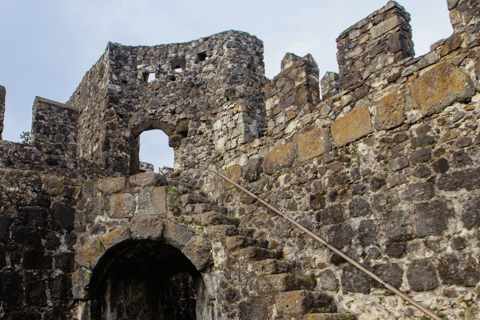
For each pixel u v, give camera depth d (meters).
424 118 5.45
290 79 7.67
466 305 4.69
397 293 5.12
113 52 12.71
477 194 4.81
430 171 5.26
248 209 7.58
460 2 5.40
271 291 5.75
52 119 13.28
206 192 8.59
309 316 5.25
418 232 5.21
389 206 5.56
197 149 11.74
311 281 6.05
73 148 13.49
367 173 5.92
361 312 5.55
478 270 4.66
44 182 7.48
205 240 6.90
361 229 5.80
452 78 5.25
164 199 7.35
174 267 8.64
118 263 7.62
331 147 6.47
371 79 6.24
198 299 7.44
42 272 7.09
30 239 7.10
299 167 6.89
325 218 6.28
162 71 12.83
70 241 7.47
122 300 8.00
